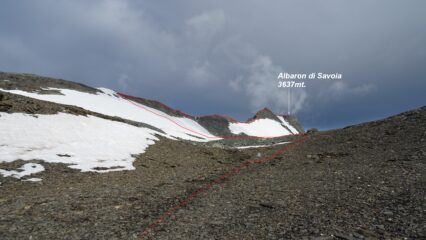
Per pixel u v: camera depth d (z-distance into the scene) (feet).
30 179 47.55
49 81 238.48
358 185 38.60
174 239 23.94
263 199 35.96
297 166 64.34
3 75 214.28
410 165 47.14
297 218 27.37
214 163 81.71
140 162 71.61
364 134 92.63
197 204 35.53
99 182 50.49
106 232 25.90
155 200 38.22
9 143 60.90
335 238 21.84
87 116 98.63
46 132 72.49
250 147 121.39
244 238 23.35
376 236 21.56
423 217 24.07
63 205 34.68
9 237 24.34
